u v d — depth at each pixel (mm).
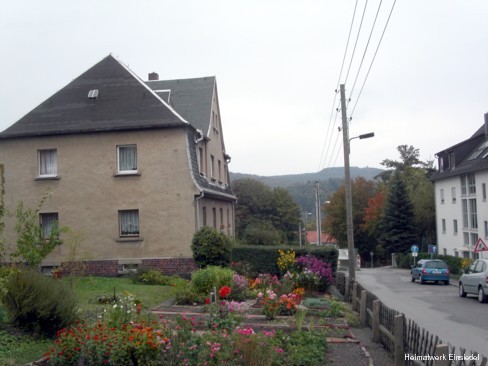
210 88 30344
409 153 87938
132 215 23234
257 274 22391
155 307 14555
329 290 20328
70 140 23484
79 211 23172
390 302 21375
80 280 17266
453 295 25281
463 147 47469
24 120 24062
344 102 24219
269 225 57594
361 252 79312
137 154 23125
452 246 48625
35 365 7773
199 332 10281
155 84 31547
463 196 45250
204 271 16469
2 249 12398
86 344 7363
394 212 63031
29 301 9289
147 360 7312
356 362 9156
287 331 11484
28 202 23422
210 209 26422
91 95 24375
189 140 23312
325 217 83438
